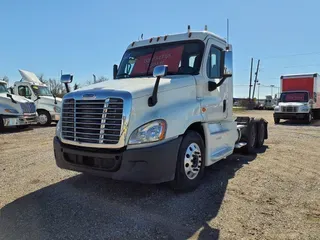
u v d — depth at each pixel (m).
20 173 5.49
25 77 16.48
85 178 5.09
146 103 3.88
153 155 3.71
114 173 3.75
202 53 4.99
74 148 4.09
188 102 4.48
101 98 3.84
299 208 3.91
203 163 4.81
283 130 14.34
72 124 4.10
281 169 5.97
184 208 3.86
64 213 3.68
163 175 3.83
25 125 13.68
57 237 3.08
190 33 5.25
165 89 4.14
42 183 4.87
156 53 5.35
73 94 4.16
